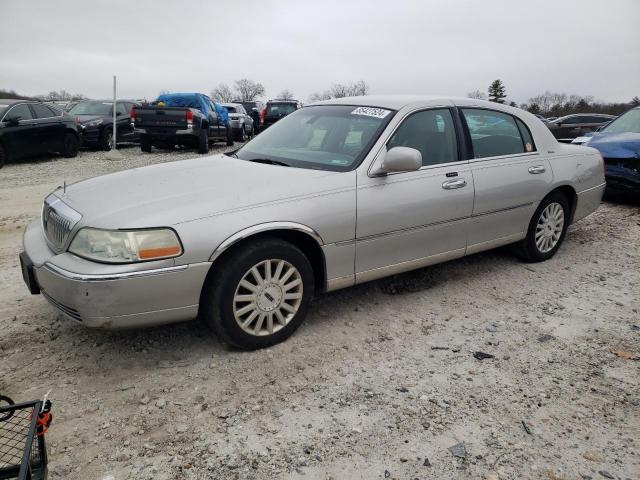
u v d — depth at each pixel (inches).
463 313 163.9
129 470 95.7
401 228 157.2
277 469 96.7
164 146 656.4
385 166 149.5
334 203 142.6
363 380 125.7
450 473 96.6
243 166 156.0
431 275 195.3
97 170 463.5
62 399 116.0
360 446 103.0
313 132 172.6
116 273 116.0
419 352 139.5
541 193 198.2
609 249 231.8
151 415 111.3
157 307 122.0
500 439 106.0
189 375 126.3
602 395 121.8
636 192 301.1
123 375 126.0
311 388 122.0
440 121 174.2
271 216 132.2
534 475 96.7
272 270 136.9
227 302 129.6
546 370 132.0
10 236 244.4
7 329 146.7
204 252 123.3
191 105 652.1
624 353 140.6
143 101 717.9
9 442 100.5
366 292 178.1
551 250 212.8
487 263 209.6
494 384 125.2
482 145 183.9
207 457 99.3
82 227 122.8
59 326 149.0
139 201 128.2
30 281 135.1
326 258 144.1
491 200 180.7
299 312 142.9
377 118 164.6
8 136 476.4
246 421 109.9
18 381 122.6
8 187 374.0
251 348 137.0
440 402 117.6
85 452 100.0
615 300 175.8
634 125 335.3
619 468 99.3
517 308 168.4
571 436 107.6
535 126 205.3
